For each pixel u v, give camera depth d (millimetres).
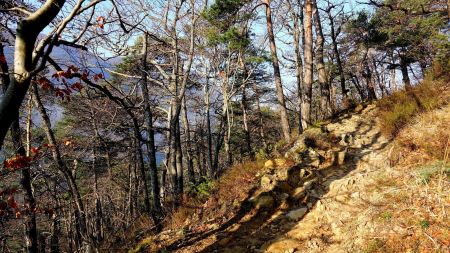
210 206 9016
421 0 18344
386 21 23297
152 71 16109
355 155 9633
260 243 6801
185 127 21719
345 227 6250
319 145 10695
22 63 2863
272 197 8180
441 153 7316
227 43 16641
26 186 7547
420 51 24031
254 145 36219
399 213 5641
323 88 17234
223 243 7102
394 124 10359
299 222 7168
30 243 7867
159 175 29125
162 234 8414
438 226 4973
